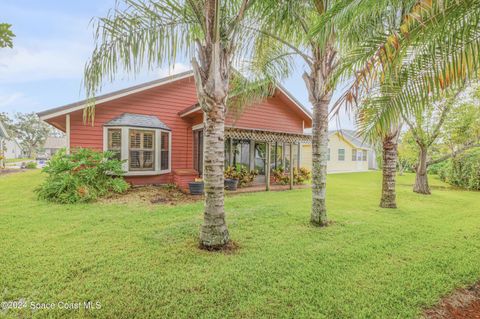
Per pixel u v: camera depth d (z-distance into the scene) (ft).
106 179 25.77
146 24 12.01
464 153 40.16
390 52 8.51
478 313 7.86
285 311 7.54
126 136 28.89
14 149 154.81
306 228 15.61
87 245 12.10
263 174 39.24
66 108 27.04
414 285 9.09
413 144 39.68
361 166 83.35
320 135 16.39
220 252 11.59
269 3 12.53
